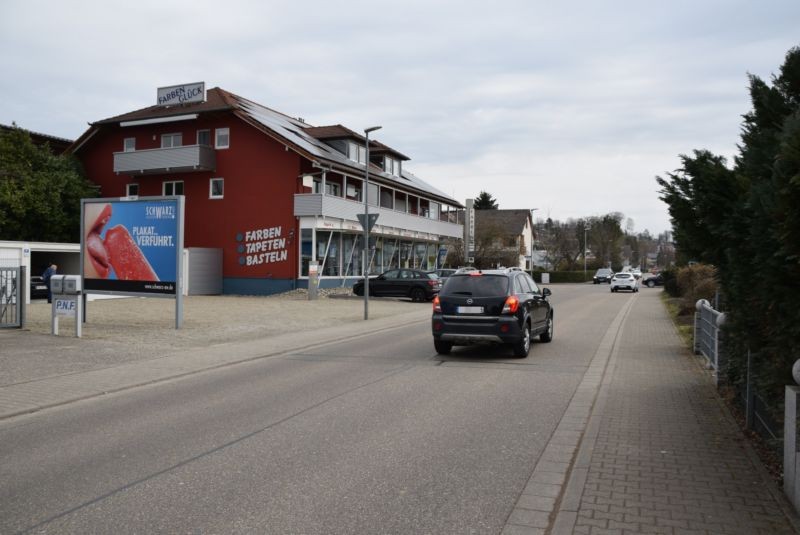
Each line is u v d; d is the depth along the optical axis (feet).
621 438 19.94
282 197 107.24
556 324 60.34
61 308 46.03
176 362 35.76
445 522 13.65
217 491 15.56
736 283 18.25
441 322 37.93
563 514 13.79
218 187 112.57
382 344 45.21
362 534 13.06
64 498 15.15
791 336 14.47
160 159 110.32
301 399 26.37
